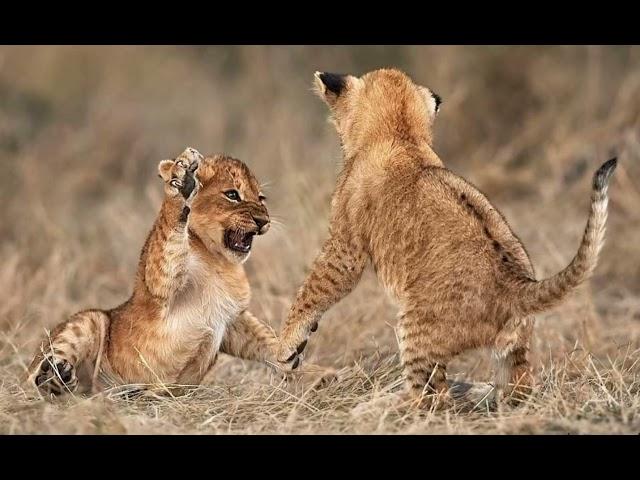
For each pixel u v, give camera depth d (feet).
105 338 37.83
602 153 65.41
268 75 92.38
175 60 100.42
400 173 36.24
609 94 77.25
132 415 33.42
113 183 79.61
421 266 33.71
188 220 37.01
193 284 37.40
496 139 76.02
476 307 32.35
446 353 33.01
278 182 67.97
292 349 38.06
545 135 72.90
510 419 31.78
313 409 34.37
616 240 55.42
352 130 39.34
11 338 43.39
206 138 85.81
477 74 80.89
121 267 58.23
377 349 40.98
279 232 52.85
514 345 32.48
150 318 36.96
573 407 33.19
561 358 40.37
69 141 83.51
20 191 73.82
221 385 38.70
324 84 40.88
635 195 60.03
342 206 37.70
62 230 64.59
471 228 32.99
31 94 91.91
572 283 30.83
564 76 79.92
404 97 38.70
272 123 82.07
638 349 40.06
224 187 37.96
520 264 32.76
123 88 95.20
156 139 87.20
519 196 65.98
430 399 33.42
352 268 37.42
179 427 33.04
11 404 34.86
